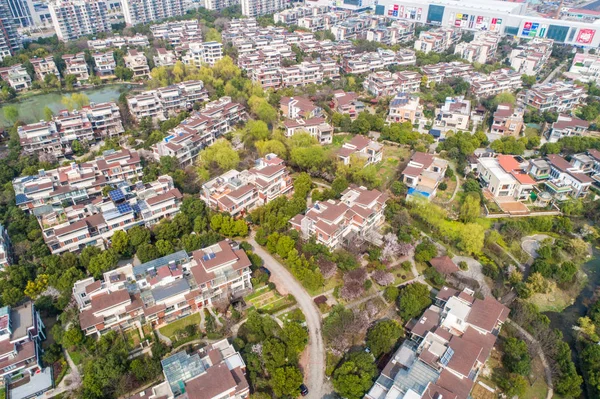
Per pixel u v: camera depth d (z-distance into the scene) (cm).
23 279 8112
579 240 9531
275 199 10469
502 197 11431
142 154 12875
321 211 9444
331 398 6544
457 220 10562
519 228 9894
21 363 6600
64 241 8975
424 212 10169
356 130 14688
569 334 7819
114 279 7738
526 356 6794
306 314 7925
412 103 15475
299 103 15388
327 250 8950
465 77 19012
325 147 13700
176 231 9475
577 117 15825
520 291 8338
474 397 6544
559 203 11038
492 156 12988
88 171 11069
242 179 10875
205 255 8112
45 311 7812
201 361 6456
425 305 7825
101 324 7188
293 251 8712
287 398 6431
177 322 7744
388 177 12256
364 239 9538
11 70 19188
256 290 8406
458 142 13250
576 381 6519
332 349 7169
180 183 11244
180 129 13225
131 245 9119
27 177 10869
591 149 12638
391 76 18238
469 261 9362
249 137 13575
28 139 12962
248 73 19638
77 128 13788
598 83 19162
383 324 7231
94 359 6788
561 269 8712
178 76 18612
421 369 6438
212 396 5903
